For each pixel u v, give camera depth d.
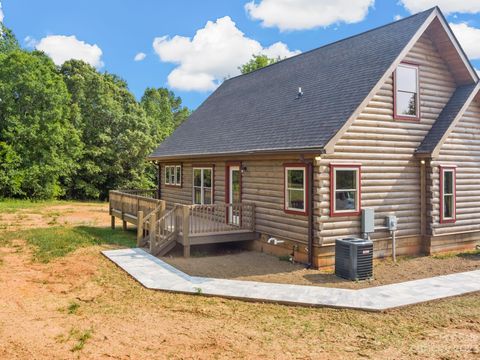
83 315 7.30
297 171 11.55
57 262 11.43
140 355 5.64
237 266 11.16
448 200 13.07
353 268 9.65
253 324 6.93
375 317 7.30
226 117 17.67
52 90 32.00
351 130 11.15
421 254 12.58
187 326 6.79
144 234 15.48
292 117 12.64
